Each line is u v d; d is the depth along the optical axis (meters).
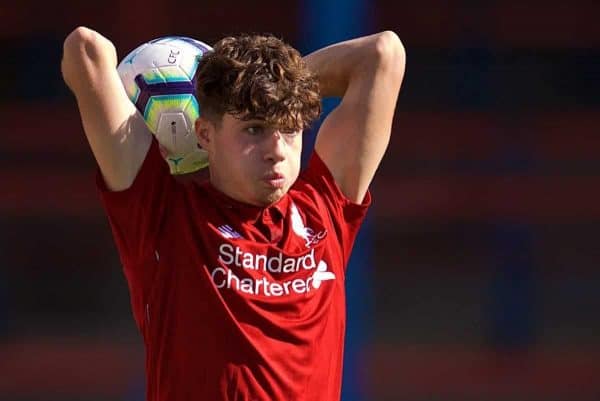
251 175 11.98
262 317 11.99
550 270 49.81
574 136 57.16
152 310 12.19
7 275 47.84
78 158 56.22
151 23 56.72
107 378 38.16
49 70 57.06
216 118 12.12
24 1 56.88
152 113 13.52
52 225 52.09
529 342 43.22
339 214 13.04
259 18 57.47
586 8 59.28
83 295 46.69
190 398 11.90
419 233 52.97
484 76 58.94
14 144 55.94
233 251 12.14
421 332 43.78
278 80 11.78
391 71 13.48
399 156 57.31
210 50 12.96
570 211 53.81
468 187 55.47
